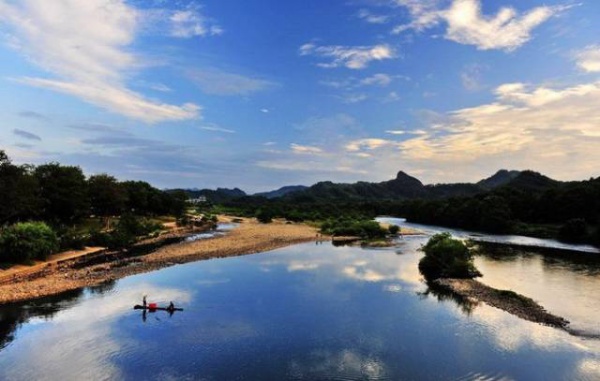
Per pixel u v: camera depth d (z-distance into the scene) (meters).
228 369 23.73
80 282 44.19
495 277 49.19
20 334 28.97
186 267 53.69
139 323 31.17
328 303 36.78
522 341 28.00
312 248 74.81
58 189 81.69
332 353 25.95
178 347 26.78
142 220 109.75
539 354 25.89
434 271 50.56
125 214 113.38
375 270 52.81
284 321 31.86
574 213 110.81
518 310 34.81
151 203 134.25
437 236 56.47
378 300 37.97
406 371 23.53
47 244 56.97
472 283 44.44
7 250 52.09
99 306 35.47
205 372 23.36
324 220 148.88
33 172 82.56
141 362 24.61
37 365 24.22
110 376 22.91
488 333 29.48
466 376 22.95
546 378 22.73
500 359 25.14
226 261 58.72
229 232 105.00
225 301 37.22
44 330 29.72
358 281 45.94
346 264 57.16
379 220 174.62
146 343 27.41
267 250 70.94
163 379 22.53
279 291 40.91
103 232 78.69
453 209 135.62
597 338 28.62
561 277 49.34
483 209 118.12
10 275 47.34
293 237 92.69
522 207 125.88
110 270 51.19
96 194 98.31
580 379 22.61
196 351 26.17
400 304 36.69
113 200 100.06
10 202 65.00
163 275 48.38
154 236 92.19
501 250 74.19
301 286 43.12
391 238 94.38
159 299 37.78
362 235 96.88
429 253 52.25
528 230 104.12
